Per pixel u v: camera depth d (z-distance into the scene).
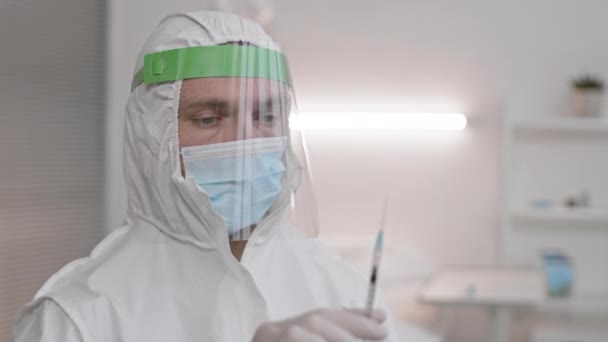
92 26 3.16
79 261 1.06
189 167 0.96
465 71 3.40
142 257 1.01
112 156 3.15
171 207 0.99
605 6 3.30
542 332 3.08
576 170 3.35
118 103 3.16
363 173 3.47
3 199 2.75
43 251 2.93
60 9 3.01
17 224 2.82
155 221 1.03
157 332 0.93
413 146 3.44
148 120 1.01
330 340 0.69
